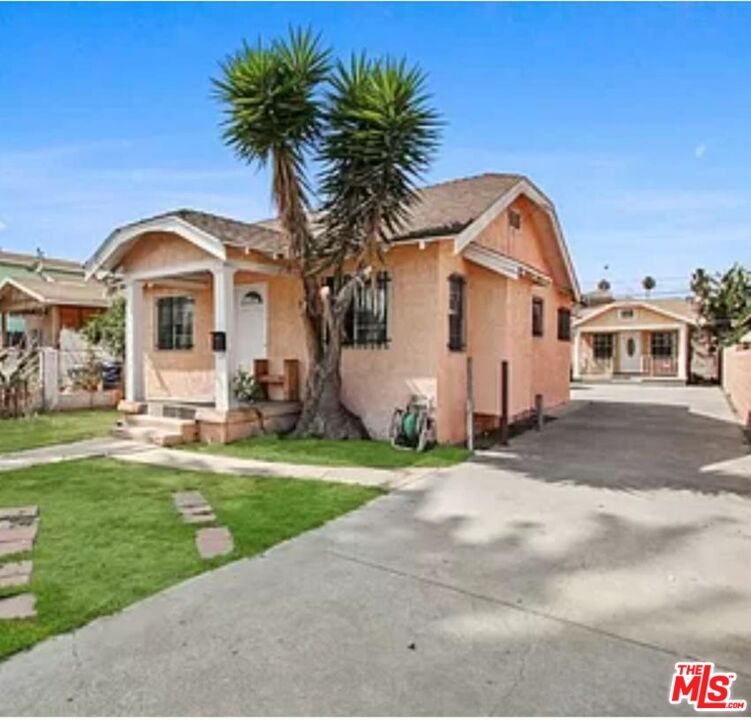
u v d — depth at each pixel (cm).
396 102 786
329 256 877
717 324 2538
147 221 982
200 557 418
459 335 990
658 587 372
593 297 3688
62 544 443
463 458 793
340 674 273
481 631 315
